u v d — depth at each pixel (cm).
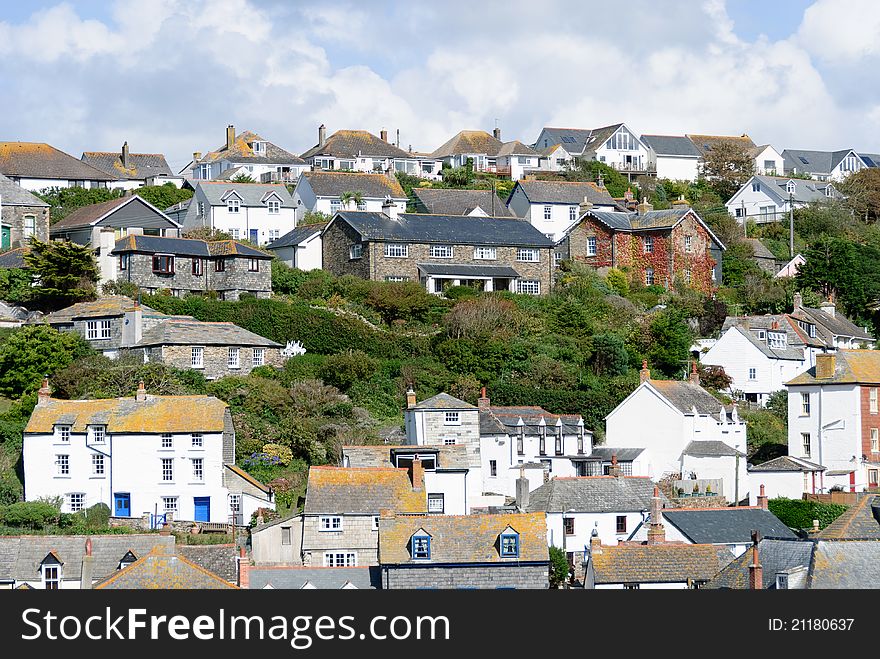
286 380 11288
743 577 6762
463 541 7806
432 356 12144
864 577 6397
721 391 12588
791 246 16825
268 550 8750
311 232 14412
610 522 9231
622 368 12438
